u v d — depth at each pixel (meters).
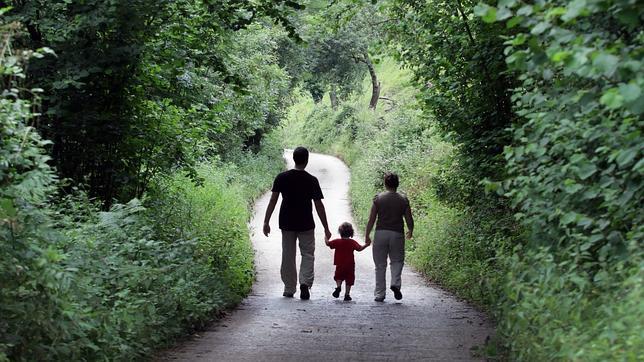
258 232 32.97
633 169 7.24
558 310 8.12
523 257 10.32
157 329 10.84
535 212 9.73
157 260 11.92
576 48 6.25
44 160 8.09
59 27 13.55
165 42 15.94
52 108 13.98
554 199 9.27
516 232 15.70
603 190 8.26
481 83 17.64
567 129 8.47
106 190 15.84
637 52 6.23
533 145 8.93
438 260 22.89
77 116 14.34
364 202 39.78
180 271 12.56
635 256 7.47
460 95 18.30
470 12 17.17
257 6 16.27
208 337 12.20
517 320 8.80
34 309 7.68
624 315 6.78
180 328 11.73
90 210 11.73
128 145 15.78
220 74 16.94
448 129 18.91
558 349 7.68
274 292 19.50
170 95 16.27
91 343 8.34
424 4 18.69
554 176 9.02
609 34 7.63
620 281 7.77
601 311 7.54
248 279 19.72
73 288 8.37
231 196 33.22
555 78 9.54
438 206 28.62
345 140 77.56
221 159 46.94
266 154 62.03
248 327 13.35
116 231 10.92
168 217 16.75
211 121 17.84
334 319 14.52
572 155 8.59
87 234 10.56
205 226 20.52
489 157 17.78
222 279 16.27
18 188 7.80
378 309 16.22
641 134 7.36
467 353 10.92
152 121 16.16
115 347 8.98
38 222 7.99
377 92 79.12
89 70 13.62
